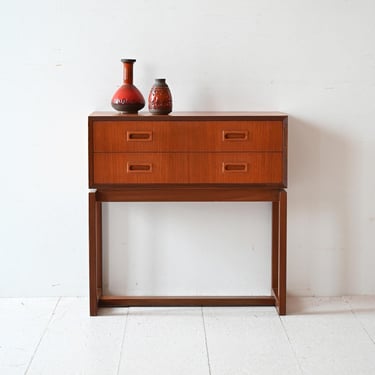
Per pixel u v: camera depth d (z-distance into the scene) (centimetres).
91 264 337
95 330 323
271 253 364
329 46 352
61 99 354
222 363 289
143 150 326
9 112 354
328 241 367
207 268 367
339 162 361
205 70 353
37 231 363
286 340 312
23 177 359
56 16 348
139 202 361
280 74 354
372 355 297
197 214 363
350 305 357
